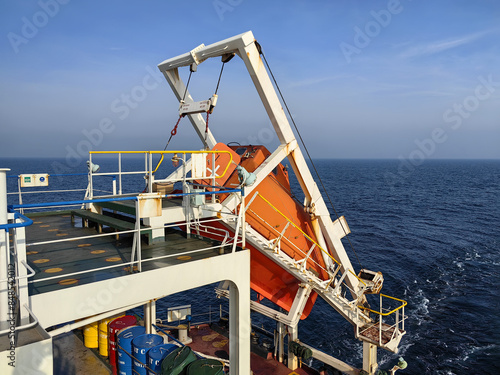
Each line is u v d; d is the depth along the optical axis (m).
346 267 12.41
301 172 11.03
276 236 11.23
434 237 43.94
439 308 23.45
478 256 35.50
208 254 6.53
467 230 48.19
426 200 78.88
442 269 31.42
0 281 3.59
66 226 9.07
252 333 14.23
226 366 10.78
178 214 7.70
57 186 78.19
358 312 12.19
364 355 12.14
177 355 6.48
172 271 5.67
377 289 12.94
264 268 11.69
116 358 7.95
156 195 5.56
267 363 12.70
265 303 24.22
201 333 14.45
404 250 37.94
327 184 114.88
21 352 3.48
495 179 139.62
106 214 9.18
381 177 148.62
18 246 4.10
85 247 7.00
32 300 4.36
